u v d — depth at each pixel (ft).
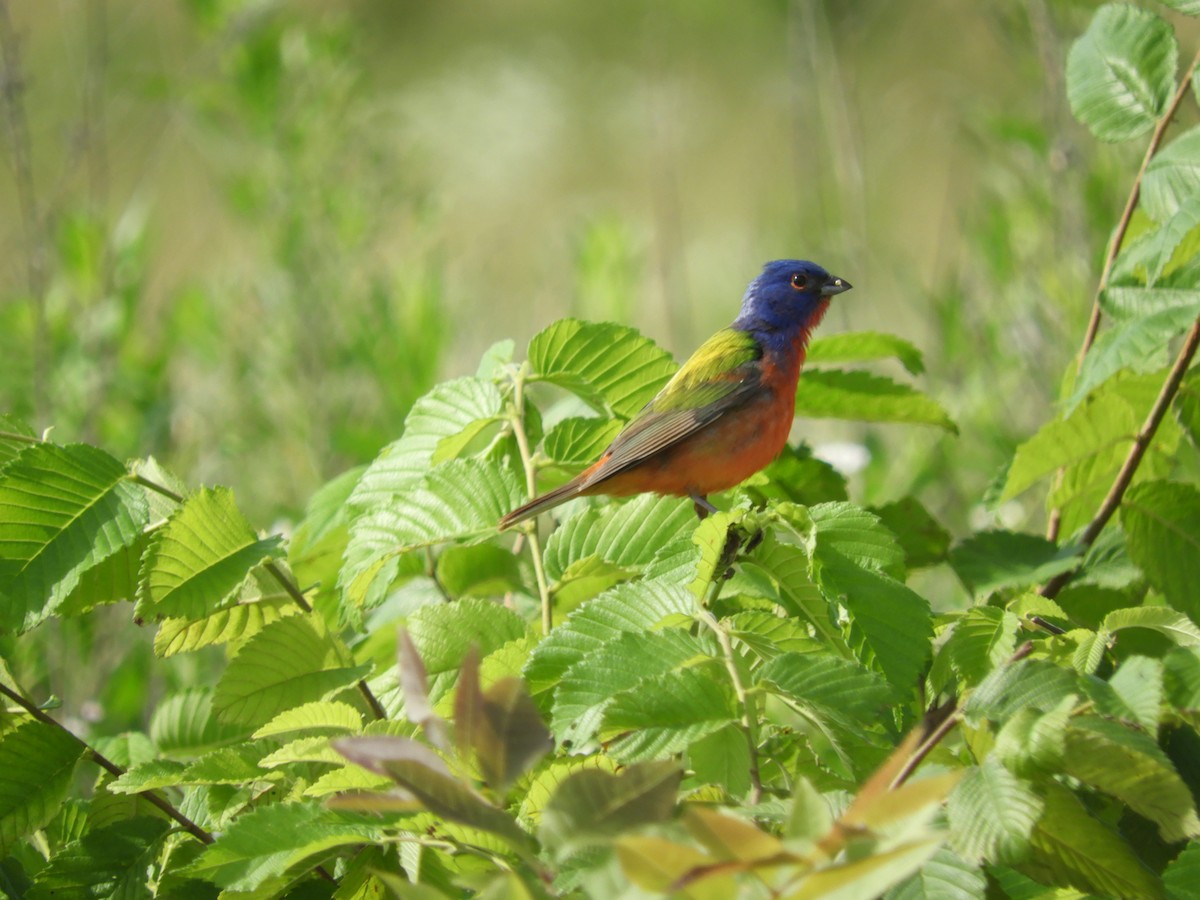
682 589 18.15
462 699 12.76
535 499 22.99
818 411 28.71
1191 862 17.25
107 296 44.24
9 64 44.52
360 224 46.32
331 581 25.63
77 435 40.01
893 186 86.07
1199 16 23.91
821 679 16.01
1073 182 40.34
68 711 31.91
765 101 120.37
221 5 49.32
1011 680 15.25
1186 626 16.75
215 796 20.06
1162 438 26.27
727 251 94.48
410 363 40.27
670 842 10.99
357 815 16.05
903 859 10.38
